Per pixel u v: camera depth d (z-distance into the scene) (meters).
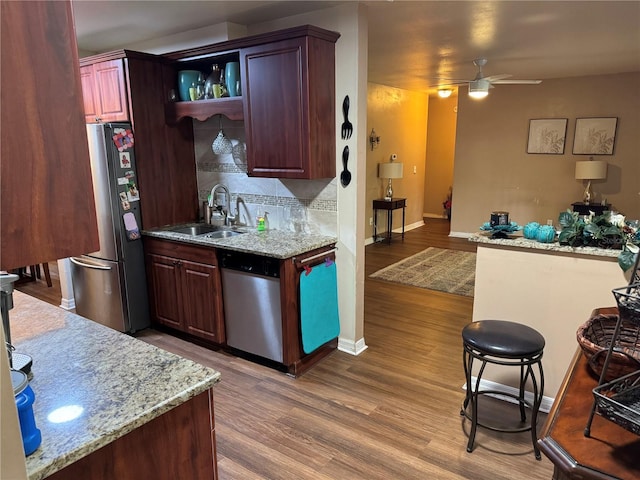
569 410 1.09
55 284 4.99
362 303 3.32
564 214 2.42
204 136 3.87
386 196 7.33
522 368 2.32
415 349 3.36
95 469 1.08
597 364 1.22
